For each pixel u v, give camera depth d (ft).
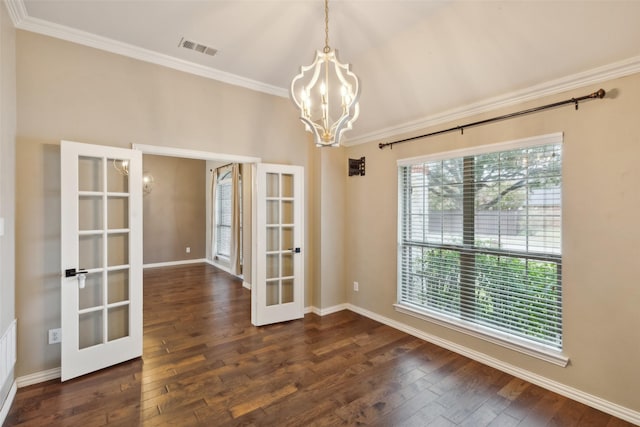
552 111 7.91
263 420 6.75
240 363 9.21
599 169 7.18
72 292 8.14
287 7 7.47
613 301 6.99
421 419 6.81
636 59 6.56
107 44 8.96
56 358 8.30
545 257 8.14
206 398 7.51
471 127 9.66
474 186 9.72
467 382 8.25
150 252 23.56
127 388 7.88
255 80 11.59
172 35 8.73
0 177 6.57
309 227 13.78
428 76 9.41
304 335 11.28
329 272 13.70
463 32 7.77
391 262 12.16
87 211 8.70
